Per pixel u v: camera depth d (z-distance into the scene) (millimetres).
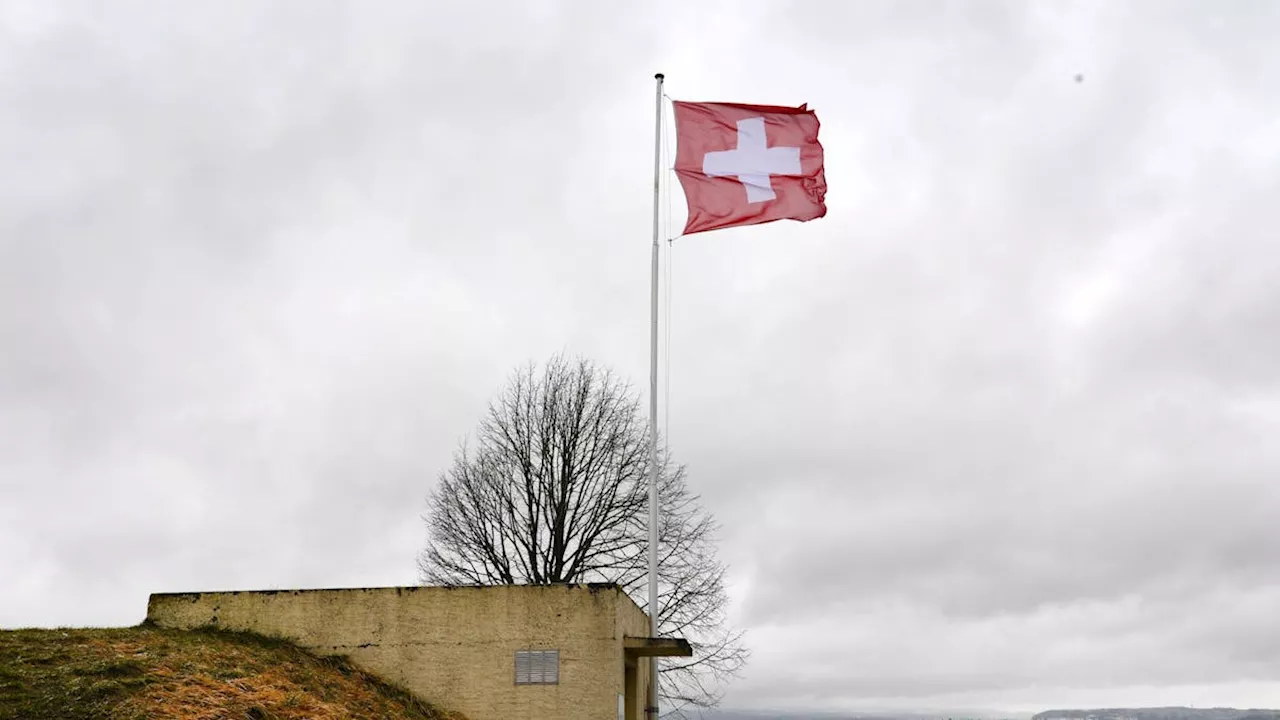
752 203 22719
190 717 15031
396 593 21359
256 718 15961
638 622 24312
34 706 14406
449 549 39188
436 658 20938
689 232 22578
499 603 21234
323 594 21406
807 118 23344
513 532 38125
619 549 37156
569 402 39312
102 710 14586
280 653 20312
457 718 20375
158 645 18609
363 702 19062
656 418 22875
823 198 22797
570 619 21031
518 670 20797
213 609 21328
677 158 23031
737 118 23281
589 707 20516
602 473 38125
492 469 39219
